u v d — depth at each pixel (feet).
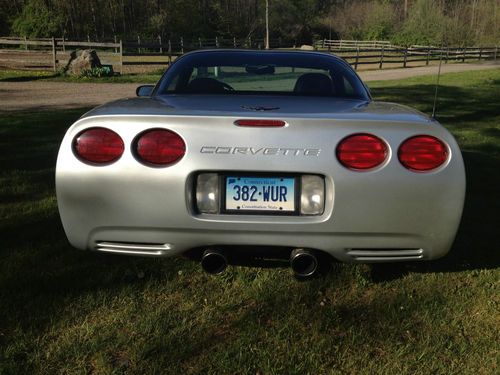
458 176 7.61
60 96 44.70
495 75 72.28
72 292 9.00
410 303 8.84
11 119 28.12
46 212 12.98
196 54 11.59
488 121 30.66
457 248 11.20
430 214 7.59
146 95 11.44
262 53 11.69
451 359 7.32
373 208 7.48
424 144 7.50
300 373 6.98
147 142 7.54
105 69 65.87
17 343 7.48
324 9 232.53
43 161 18.15
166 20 188.85
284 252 7.99
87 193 7.70
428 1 177.47
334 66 11.19
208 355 7.36
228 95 9.96
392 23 195.11
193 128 7.51
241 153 7.43
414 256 7.89
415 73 79.87
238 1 222.48
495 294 9.19
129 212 7.66
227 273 9.85
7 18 168.96
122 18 192.95
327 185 7.52
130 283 9.42
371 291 9.29
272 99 9.50
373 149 7.44
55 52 69.15
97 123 7.64
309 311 8.58
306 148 7.41
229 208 7.66
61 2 176.76
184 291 9.20
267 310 8.61
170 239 7.77
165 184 7.51
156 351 7.41
